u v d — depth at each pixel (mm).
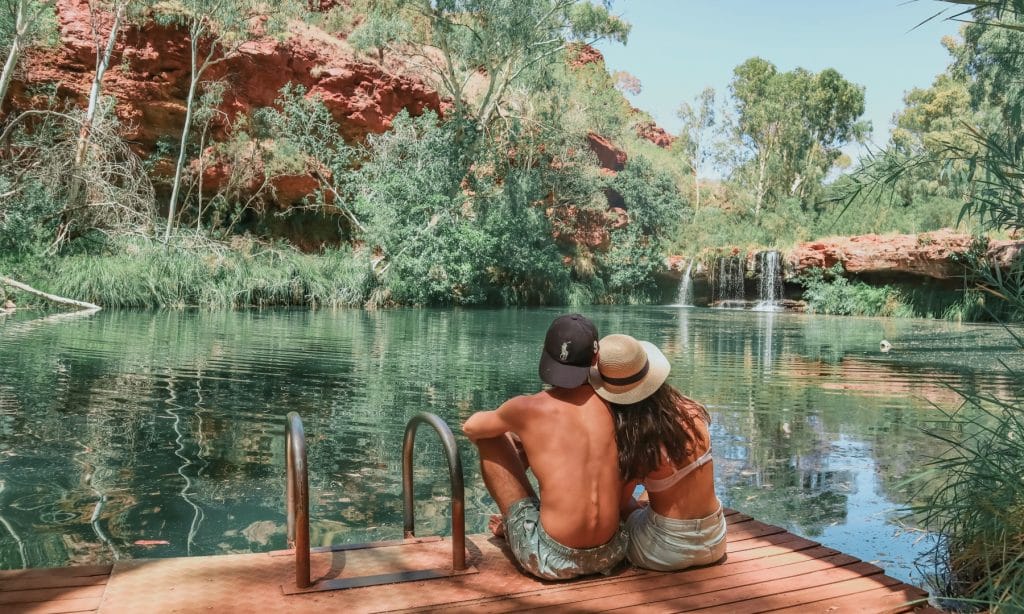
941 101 49250
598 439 2934
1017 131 3580
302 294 25547
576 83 45250
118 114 26297
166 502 4422
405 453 3486
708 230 42656
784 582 3020
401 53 34969
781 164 52125
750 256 36531
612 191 45969
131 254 21984
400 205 28141
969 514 3541
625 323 23031
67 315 17406
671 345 15711
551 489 2928
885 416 7719
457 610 2689
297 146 29031
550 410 2932
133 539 3805
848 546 3955
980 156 3580
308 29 33094
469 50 32219
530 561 2965
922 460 5848
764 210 49438
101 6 26359
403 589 2863
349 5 37406
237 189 28719
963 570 3555
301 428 2980
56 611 2521
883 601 2846
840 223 36719
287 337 14570
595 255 40156
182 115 27984
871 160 4105
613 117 46062
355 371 10195
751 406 8297
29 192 20734
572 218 39594
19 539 3770
